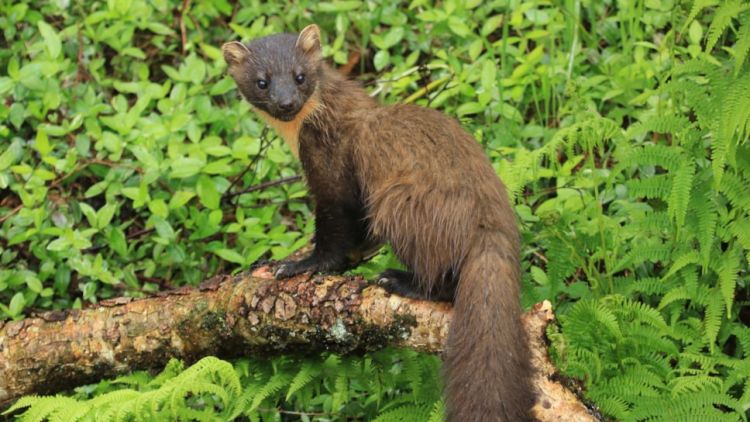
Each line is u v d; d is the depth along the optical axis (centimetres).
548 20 1291
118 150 1191
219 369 807
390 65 1367
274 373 900
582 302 867
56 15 1371
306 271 937
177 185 1218
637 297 1002
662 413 831
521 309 798
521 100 1275
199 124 1233
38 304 1177
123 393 814
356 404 1022
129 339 898
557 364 798
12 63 1248
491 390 751
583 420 751
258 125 1247
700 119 889
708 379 834
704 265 882
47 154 1196
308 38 1033
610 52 1300
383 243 934
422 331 827
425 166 852
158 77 1379
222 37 1405
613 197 1092
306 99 973
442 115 896
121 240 1161
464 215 821
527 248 1088
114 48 1330
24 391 911
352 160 921
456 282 834
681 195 867
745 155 884
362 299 843
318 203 945
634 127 968
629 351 887
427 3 1346
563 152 1202
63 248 1124
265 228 1222
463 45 1334
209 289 896
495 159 1177
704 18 1259
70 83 1303
